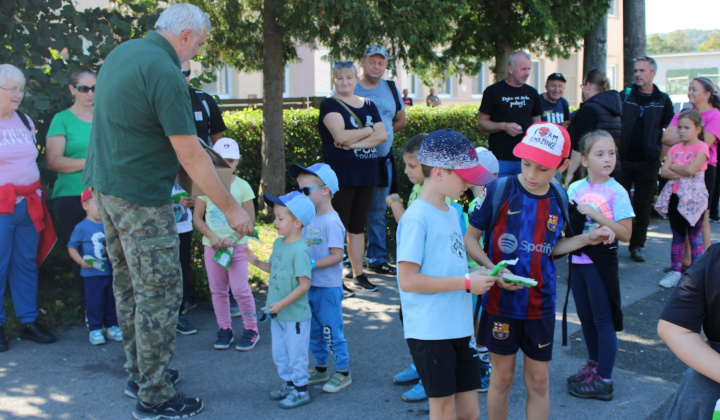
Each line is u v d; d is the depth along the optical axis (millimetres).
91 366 4426
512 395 4051
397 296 6090
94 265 4652
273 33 8117
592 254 3930
